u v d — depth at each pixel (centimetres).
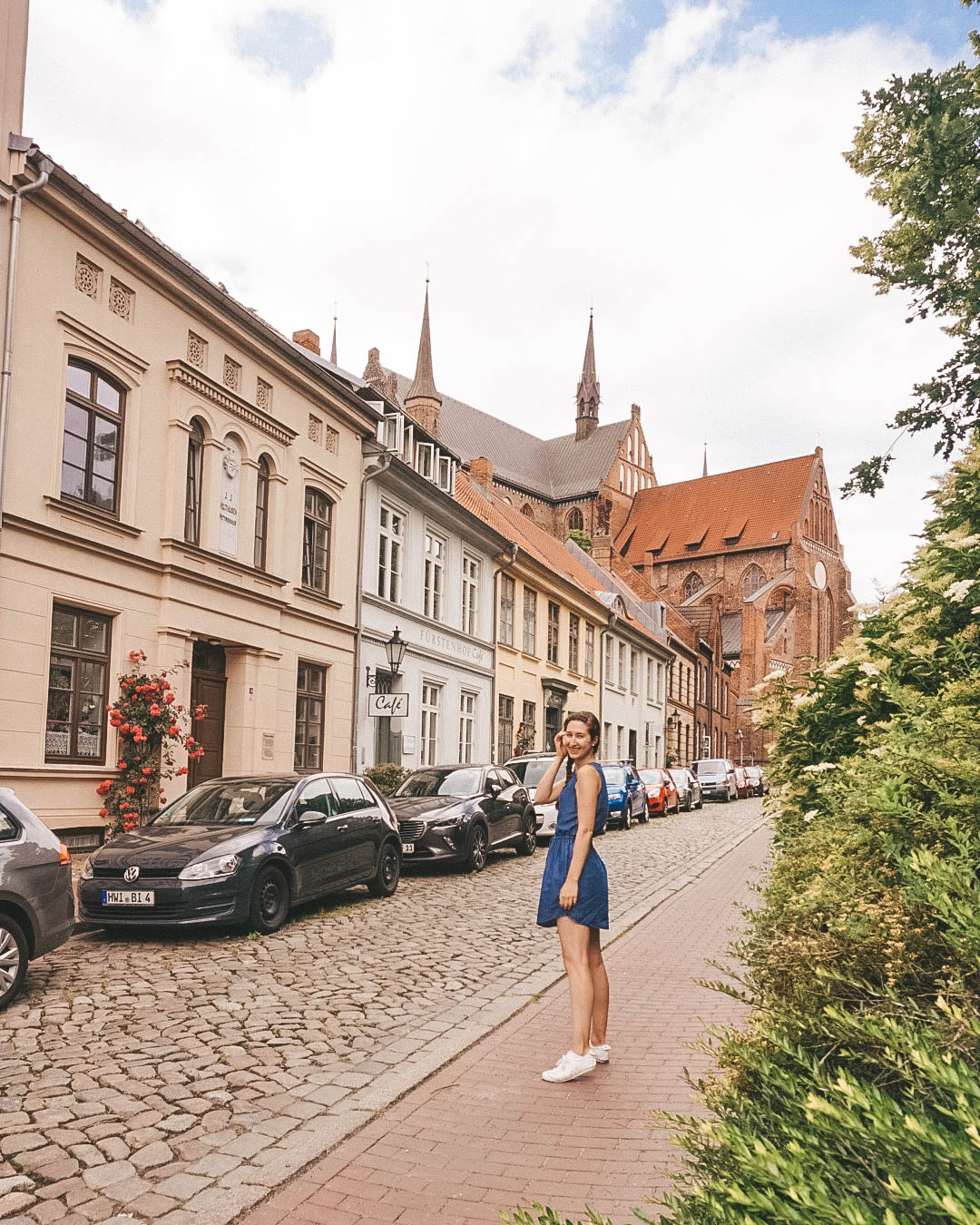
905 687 499
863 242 782
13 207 1203
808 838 497
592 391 9281
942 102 725
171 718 1378
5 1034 620
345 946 913
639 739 4491
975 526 557
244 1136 457
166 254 1437
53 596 1260
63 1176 416
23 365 1218
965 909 241
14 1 1241
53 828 1255
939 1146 166
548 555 3844
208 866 915
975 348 755
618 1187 396
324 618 1928
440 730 2484
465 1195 393
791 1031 301
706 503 8981
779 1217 164
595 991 567
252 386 1714
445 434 7894
